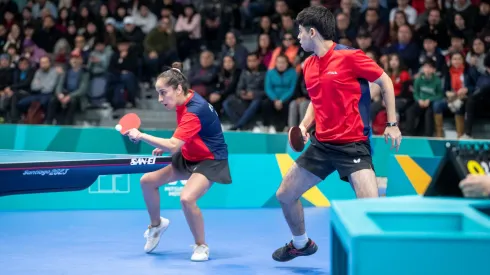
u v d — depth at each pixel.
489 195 2.95
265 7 15.17
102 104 14.12
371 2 13.34
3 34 15.89
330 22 4.83
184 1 15.77
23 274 5.39
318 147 5.03
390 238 2.18
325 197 9.55
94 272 5.48
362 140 4.93
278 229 7.69
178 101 5.81
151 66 14.50
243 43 15.42
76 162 4.67
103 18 15.36
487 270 2.16
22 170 4.42
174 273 5.45
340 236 2.54
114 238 7.10
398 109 11.66
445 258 2.17
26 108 13.99
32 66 14.43
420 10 13.45
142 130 10.59
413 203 2.80
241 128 12.61
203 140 5.94
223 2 15.15
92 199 9.36
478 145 3.02
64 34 15.35
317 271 5.54
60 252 6.34
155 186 6.22
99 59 14.23
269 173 9.59
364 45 12.22
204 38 15.11
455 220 2.57
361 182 4.84
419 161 7.92
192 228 5.98
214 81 13.27
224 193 9.52
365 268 2.19
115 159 4.89
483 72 11.71
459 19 12.59
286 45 12.73
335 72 4.80
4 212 9.02
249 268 5.66
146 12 15.15
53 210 9.22
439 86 11.62
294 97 12.35
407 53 12.25
